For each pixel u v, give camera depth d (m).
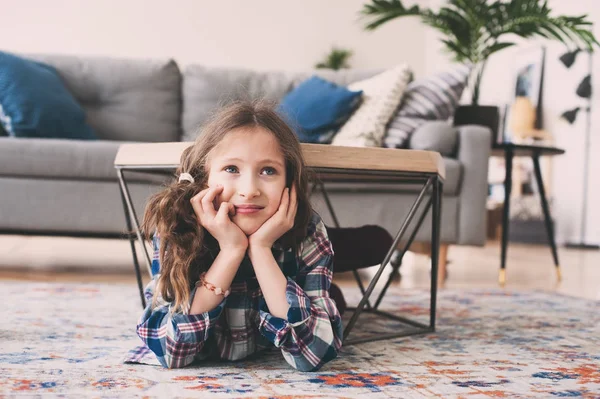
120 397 0.66
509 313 1.37
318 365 0.80
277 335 0.77
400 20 6.13
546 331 1.16
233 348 0.84
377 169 0.90
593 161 4.05
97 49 5.48
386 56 6.14
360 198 2.04
